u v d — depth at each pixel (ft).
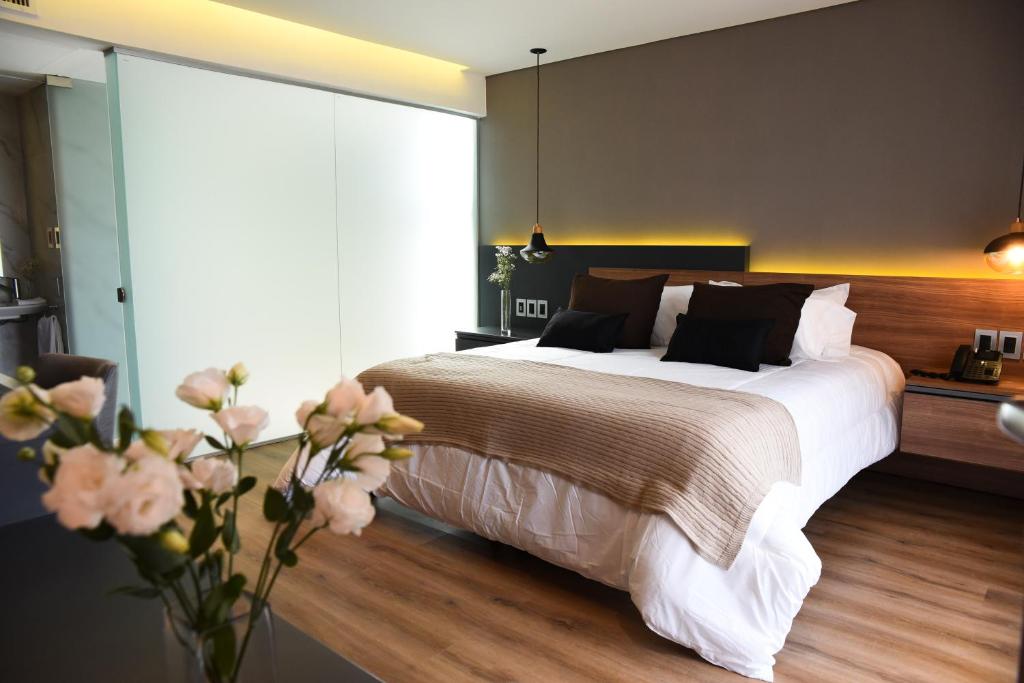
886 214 12.16
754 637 6.48
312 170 14.46
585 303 13.52
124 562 5.05
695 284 12.37
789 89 12.96
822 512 10.48
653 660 6.70
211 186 12.93
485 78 17.42
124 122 11.76
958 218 11.47
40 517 6.27
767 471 7.36
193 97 12.57
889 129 11.99
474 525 8.60
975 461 10.11
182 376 12.82
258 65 13.10
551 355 11.93
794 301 11.21
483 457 8.63
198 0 12.23
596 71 15.43
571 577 8.39
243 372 3.02
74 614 4.32
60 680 3.65
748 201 13.66
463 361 10.95
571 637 7.08
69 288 15.24
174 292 12.60
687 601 6.57
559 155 16.30
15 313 15.35
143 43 11.64
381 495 10.26
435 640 7.01
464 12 12.60
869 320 12.21
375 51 14.96
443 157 17.03
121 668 3.76
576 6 12.28
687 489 6.95
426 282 16.97
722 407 7.97
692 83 14.11
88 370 7.76
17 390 2.51
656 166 14.80
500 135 17.34
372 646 6.89
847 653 6.80
